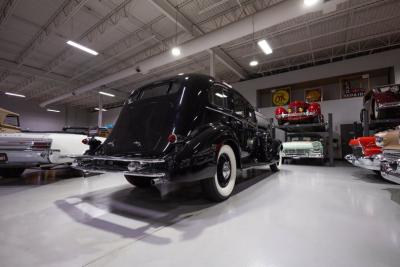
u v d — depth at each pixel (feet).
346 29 22.34
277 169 15.66
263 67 34.58
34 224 5.39
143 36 25.22
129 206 6.99
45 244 4.31
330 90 32.14
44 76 35.73
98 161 6.97
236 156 8.55
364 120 17.78
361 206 6.87
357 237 4.61
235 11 20.48
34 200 7.68
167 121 6.83
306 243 4.35
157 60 25.63
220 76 38.45
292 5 15.99
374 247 4.17
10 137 9.80
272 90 35.53
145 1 19.25
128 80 40.52
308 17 21.34
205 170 6.36
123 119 8.04
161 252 4.01
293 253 3.96
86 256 3.84
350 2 19.17
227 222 5.54
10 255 3.86
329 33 23.06
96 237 4.66
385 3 19.15
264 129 13.88
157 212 6.38
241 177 12.96
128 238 4.61
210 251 4.05
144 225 5.36
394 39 25.71
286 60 31.91
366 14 20.81
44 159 9.93
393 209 6.54
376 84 28.73
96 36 23.86
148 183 10.11
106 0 19.06
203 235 4.76
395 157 6.89
